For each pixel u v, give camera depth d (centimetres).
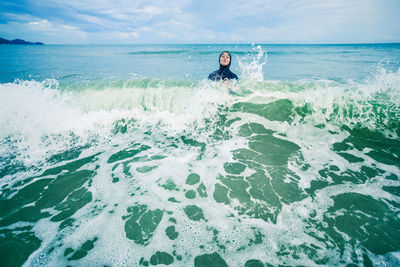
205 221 209
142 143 374
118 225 205
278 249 177
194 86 513
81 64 1150
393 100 419
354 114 412
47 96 451
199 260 171
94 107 476
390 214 209
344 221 203
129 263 169
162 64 1152
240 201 235
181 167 301
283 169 290
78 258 172
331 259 166
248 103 466
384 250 172
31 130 385
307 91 473
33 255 174
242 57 1617
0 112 388
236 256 173
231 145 358
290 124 410
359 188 248
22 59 1459
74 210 225
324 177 271
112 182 271
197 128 419
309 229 195
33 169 299
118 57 1662
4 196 246
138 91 503
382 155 318
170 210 224
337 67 1002
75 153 342
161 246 183
